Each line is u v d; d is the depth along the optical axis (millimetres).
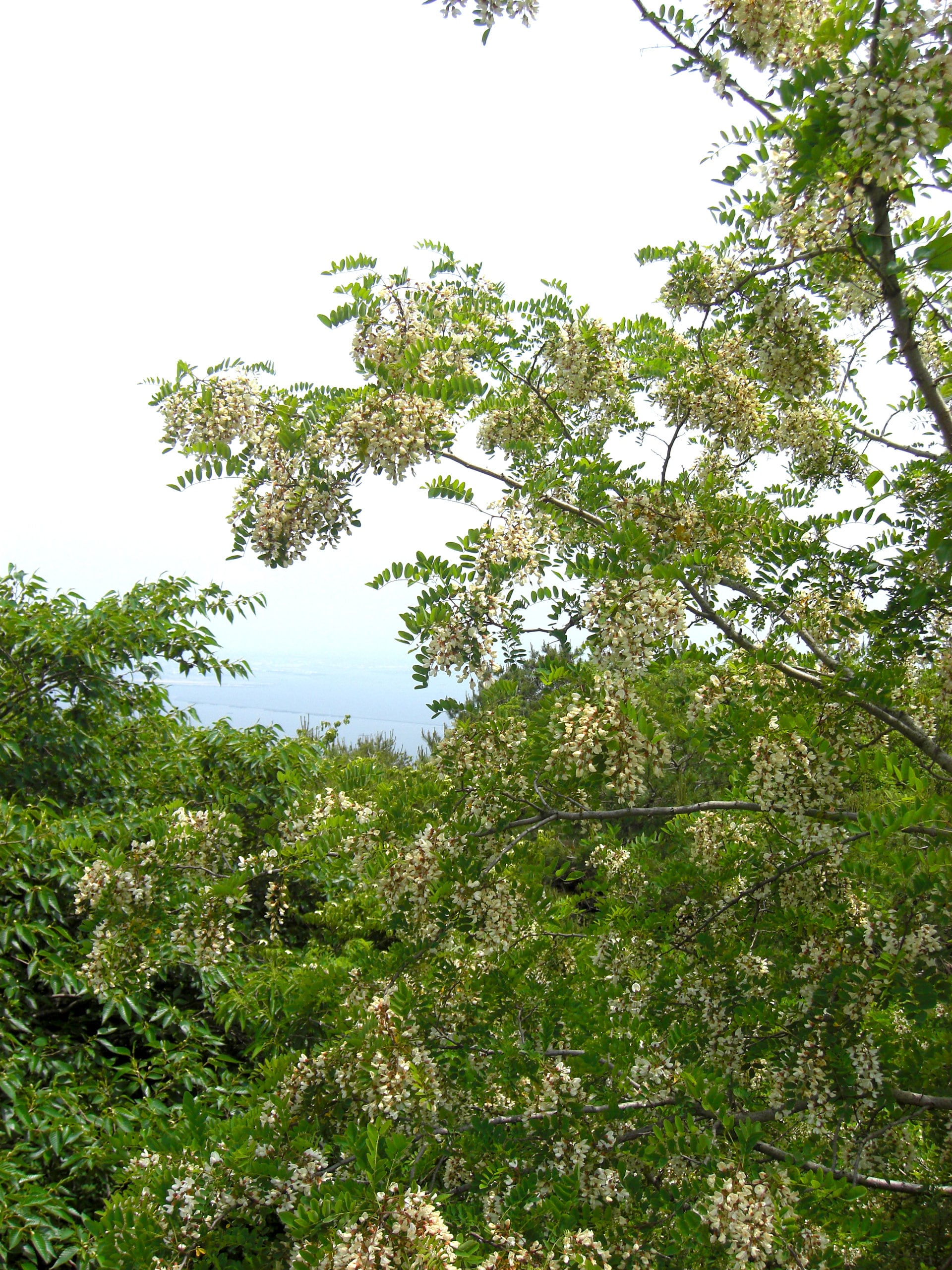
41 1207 3436
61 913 4664
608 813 2926
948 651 3324
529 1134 2787
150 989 4809
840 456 4512
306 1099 2904
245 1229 2629
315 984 3387
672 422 3699
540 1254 2184
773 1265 2066
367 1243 1966
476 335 3771
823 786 2834
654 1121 2754
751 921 3410
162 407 3463
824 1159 2830
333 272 3402
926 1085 2891
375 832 3182
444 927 3043
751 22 2461
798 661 3457
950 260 2012
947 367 3762
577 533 3738
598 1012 3137
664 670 3029
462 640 2746
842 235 2553
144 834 4559
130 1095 4348
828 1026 2771
